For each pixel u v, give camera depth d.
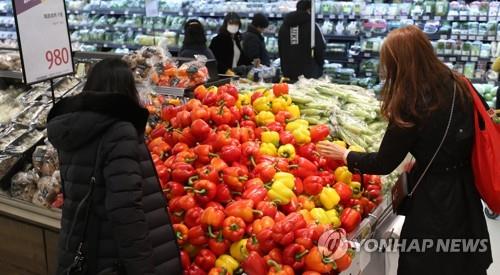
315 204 2.34
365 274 2.53
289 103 2.96
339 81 6.37
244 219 2.06
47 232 2.89
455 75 2.19
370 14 6.29
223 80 3.80
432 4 6.00
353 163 2.37
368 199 2.57
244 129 2.59
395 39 2.12
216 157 2.38
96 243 1.85
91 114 1.82
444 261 2.25
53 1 2.71
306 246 1.91
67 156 1.92
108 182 1.79
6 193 3.12
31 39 2.59
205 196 2.17
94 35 8.24
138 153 1.85
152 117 3.03
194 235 2.08
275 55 7.08
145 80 3.42
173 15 7.84
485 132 2.11
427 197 2.23
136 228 1.78
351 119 3.06
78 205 1.88
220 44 6.15
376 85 6.18
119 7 8.14
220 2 7.57
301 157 2.51
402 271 2.34
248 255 1.94
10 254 3.08
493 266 3.72
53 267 2.93
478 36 5.79
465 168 2.22
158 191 1.99
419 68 2.11
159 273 1.94
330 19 6.68
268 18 7.23
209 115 2.60
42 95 3.68
